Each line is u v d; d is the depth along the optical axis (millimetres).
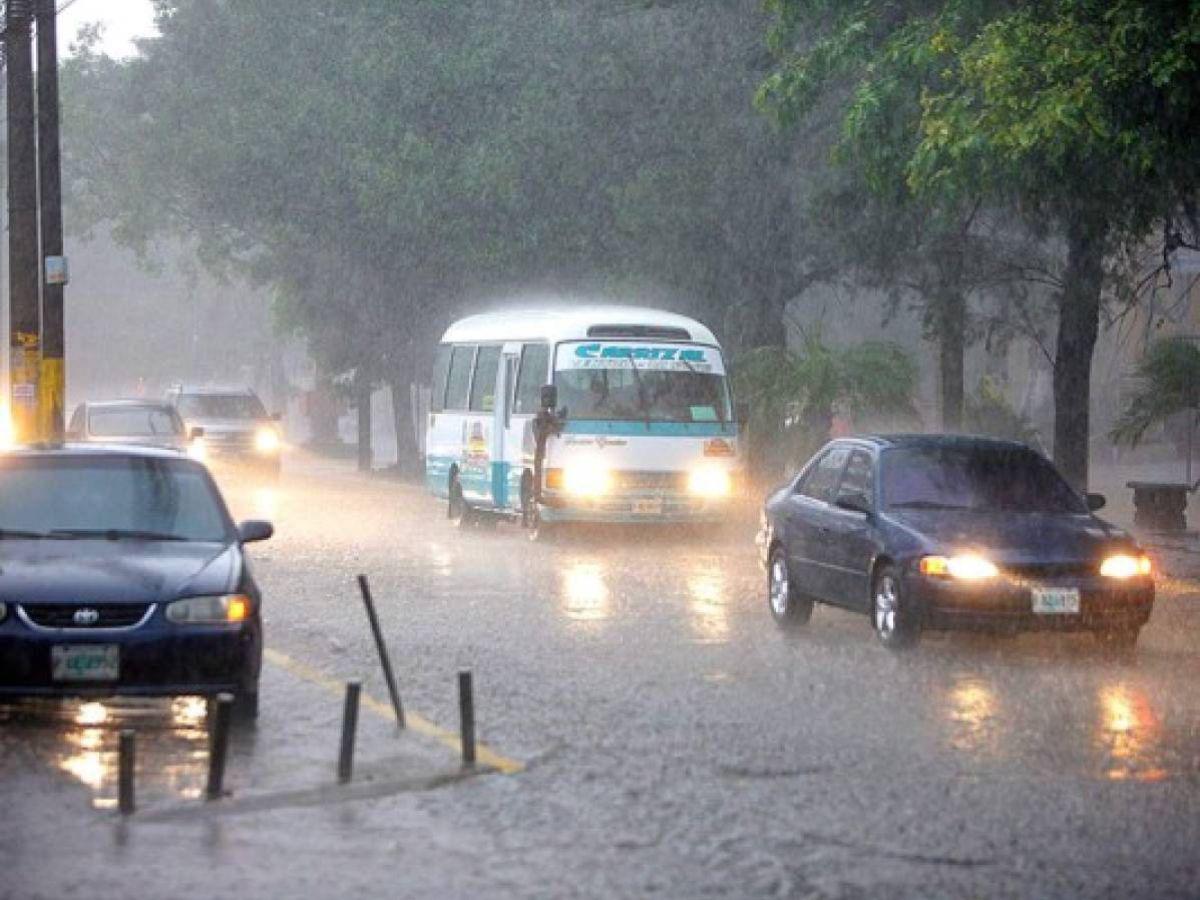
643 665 38125
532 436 69875
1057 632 39625
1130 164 48531
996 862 21969
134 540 32938
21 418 67500
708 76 80625
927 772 27156
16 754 28578
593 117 84062
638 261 84625
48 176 69625
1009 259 76312
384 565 60500
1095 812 24562
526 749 28812
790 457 79938
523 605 49094
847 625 44969
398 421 118938
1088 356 66312
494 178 86562
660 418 69500
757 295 82750
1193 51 45906
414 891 20547
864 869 21609
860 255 72875
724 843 22797
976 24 53938
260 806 24719
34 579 30484
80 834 23203
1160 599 51250
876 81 56062
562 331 69688
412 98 95625
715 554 65000
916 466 41969
